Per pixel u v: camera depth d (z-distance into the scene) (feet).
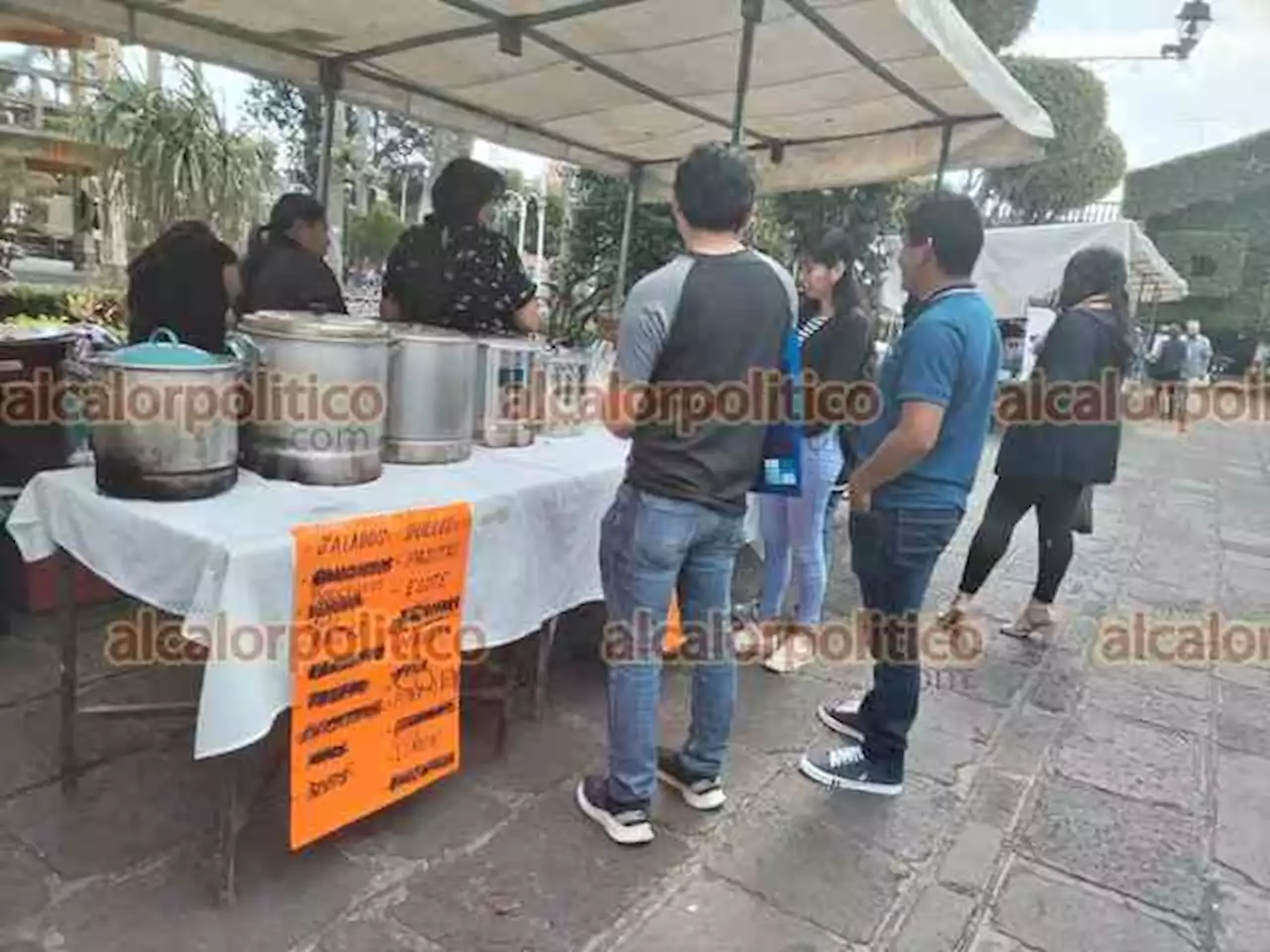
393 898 6.43
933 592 14.99
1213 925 6.88
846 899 6.87
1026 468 12.09
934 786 8.66
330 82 12.94
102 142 26.94
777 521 10.93
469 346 8.00
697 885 6.91
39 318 16.80
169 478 6.15
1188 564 17.89
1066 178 56.03
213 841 6.83
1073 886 7.25
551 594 8.21
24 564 10.34
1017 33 37.93
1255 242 89.20
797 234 25.66
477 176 9.56
